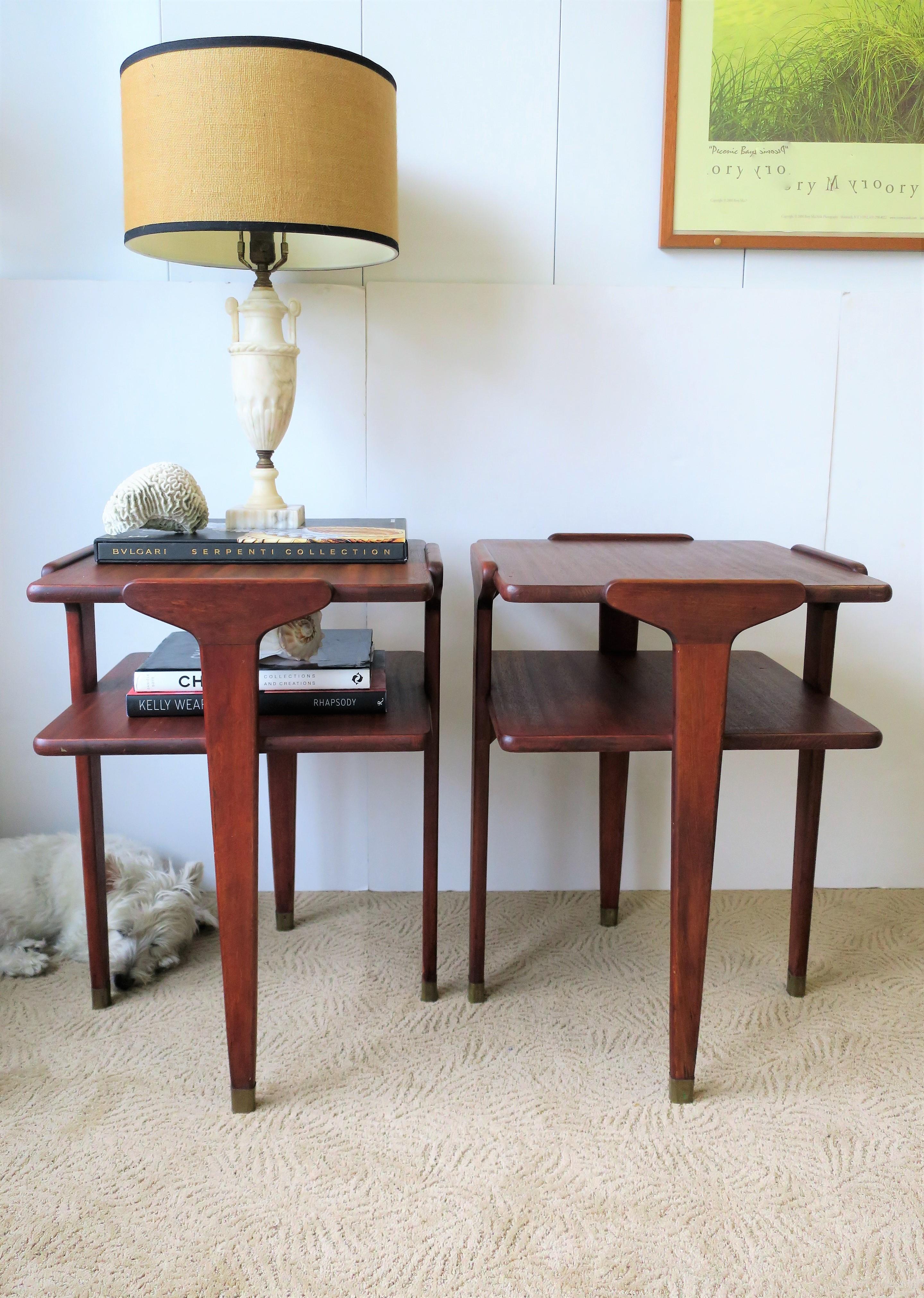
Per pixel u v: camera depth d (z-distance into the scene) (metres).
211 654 1.16
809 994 1.54
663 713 1.34
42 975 1.58
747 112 1.65
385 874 1.88
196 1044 1.40
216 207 1.22
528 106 1.66
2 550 1.73
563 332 1.70
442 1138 1.22
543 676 1.52
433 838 1.45
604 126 1.67
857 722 1.33
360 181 1.27
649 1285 1.01
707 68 1.64
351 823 1.85
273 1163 1.17
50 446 1.70
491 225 1.69
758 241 1.69
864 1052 1.40
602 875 1.74
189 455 1.71
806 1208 1.11
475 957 1.49
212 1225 1.08
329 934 1.71
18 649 1.76
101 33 1.62
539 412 1.73
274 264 1.52
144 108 1.23
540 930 1.74
